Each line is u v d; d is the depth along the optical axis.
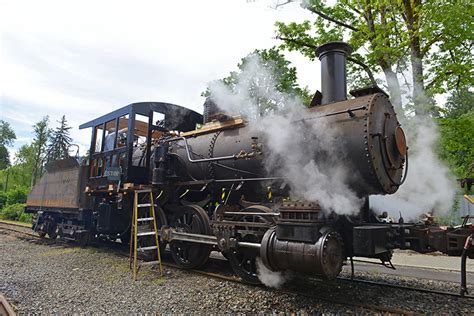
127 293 5.58
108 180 9.52
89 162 10.85
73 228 11.53
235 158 6.49
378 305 5.01
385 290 5.86
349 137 5.02
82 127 11.86
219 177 7.25
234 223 6.06
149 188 8.32
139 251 8.55
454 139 9.80
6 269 7.29
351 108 5.21
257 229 5.82
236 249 6.09
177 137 8.34
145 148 9.28
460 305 5.01
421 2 11.32
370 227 4.63
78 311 4.70
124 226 9.61
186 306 4.93
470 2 9.79
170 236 7.44
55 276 6.70
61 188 12.92
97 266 7.75
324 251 4.45
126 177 8.54
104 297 5.35
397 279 6.89
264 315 4.56
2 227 17.80
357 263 9.08
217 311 4.72
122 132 9.86
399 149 5.25
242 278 6.17
